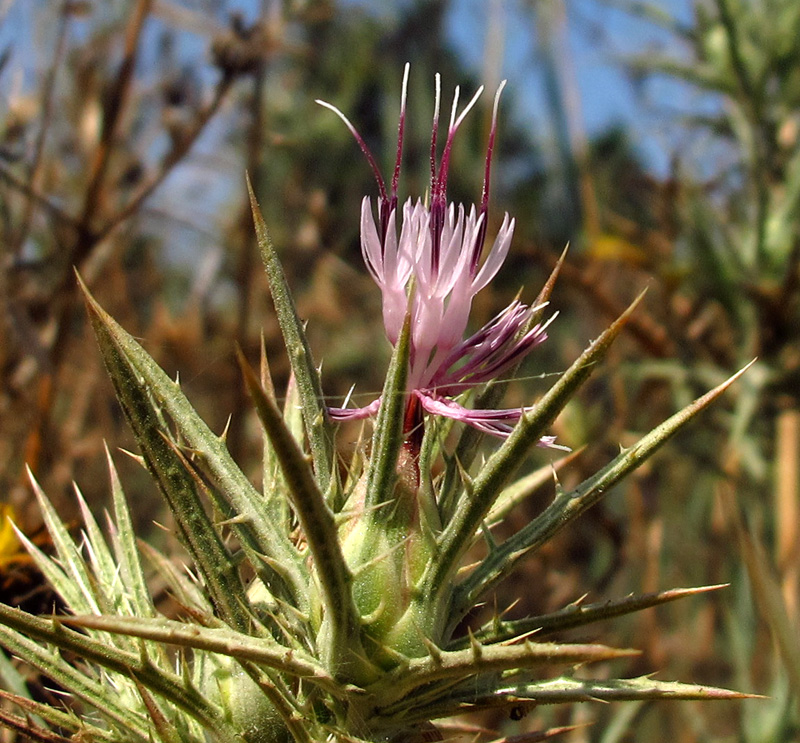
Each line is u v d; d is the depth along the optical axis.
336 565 0.12
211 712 0.13
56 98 0.35
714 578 0.37
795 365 0.34
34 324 0.31
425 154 0.55
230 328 0.37
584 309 0.47
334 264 0.50
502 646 0.12
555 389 0.12
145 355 0.14
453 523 0.13
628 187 0.50
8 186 0.29
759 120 0.36
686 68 0.38
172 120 0.31
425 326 0.14
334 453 0.14
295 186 0.51
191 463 0.14
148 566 0.20
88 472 0.32
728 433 0.35
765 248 0.35
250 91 0.34
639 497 0.36
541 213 0.54
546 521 0.14
